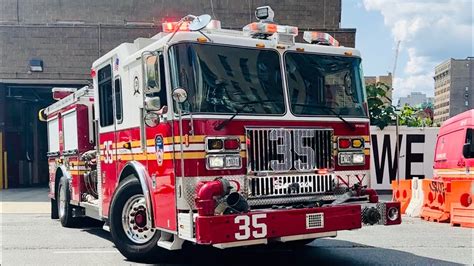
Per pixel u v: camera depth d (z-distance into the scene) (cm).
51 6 2030
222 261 677
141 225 664
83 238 872
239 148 561
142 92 619
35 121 2289
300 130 598
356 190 623
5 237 884
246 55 591
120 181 702
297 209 546
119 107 701
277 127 585
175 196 555
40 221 1112
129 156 671
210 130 549
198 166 541
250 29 620
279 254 724
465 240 836
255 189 565
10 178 2173
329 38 669
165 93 571
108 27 1855
